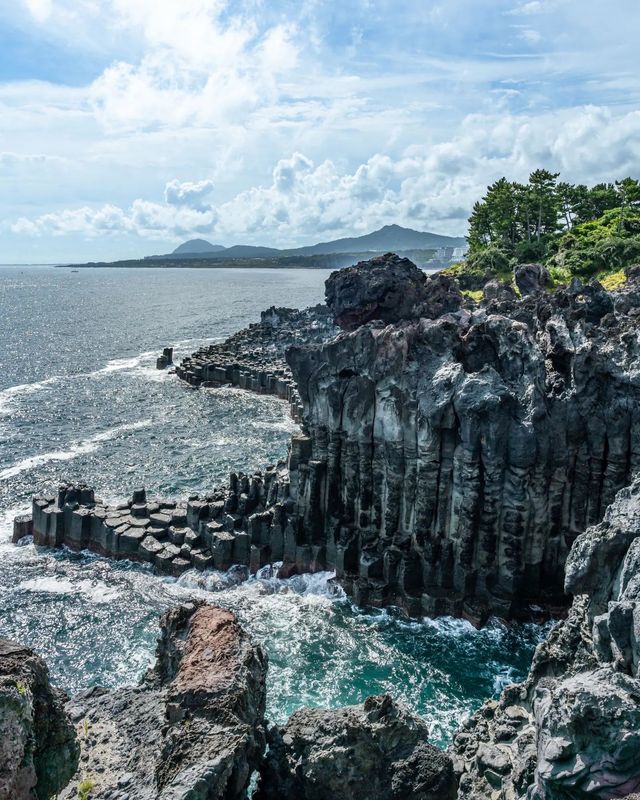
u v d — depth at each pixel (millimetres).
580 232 135625
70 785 20516
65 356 149000
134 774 20500
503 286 92312
